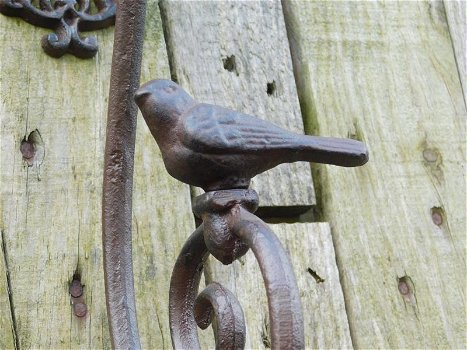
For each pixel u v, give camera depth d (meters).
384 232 0.77
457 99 0.84
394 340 0.75
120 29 0.62
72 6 0.73
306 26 0.81
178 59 0.76
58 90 0.71
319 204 0.77
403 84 0.82
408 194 0.79
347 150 0.56
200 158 0.55
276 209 0.75
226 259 0.55
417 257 0.78
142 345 0.68
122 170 0.62
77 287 0.68
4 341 0.66
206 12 0.78
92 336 0.68
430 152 0.81
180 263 0.60
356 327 0.74
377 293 0.76
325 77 0.80
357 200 0.77
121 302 0.61
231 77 0.77
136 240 0.70
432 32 0.85
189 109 0.56
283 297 0.51
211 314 0.59
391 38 0.83
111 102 0.62
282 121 0.77
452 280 0.78
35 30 0.72
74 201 0.70
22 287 0.67
